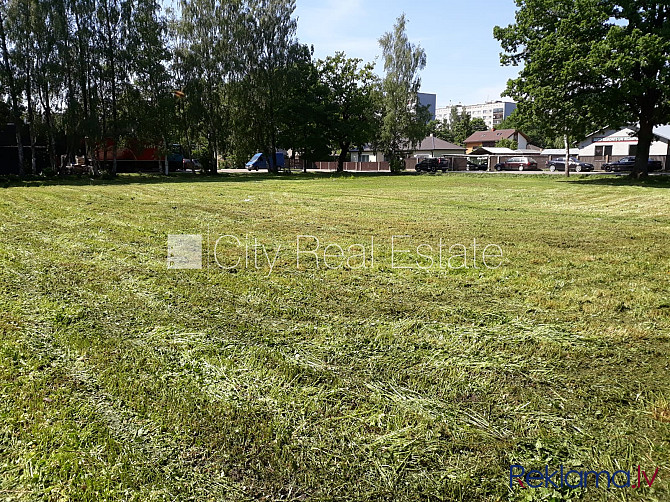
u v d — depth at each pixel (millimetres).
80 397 3264
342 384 3492
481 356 3967
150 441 2793
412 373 3678
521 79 26297
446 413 3131
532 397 3320
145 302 5289
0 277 6160
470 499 2385
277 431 2902
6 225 10297
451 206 14867
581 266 6996
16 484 2430
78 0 30516
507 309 5133
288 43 40219
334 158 55562
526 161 44281
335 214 12750
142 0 32500
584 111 24734
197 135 38844
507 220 11672
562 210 13789
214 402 3223
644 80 22531
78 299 5363
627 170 37062
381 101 47188
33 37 29312
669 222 11250
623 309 5109
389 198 17594
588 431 2938
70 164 33344
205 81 36844
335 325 4641
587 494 2426
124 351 4000
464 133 97500
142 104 32969
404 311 5055
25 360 3793
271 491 2420
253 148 41375
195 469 2566
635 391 3406
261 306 5176
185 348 4074
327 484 2471
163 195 17969
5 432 2836
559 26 24500
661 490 2453
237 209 13742
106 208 13484
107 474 2510
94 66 31484
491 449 2766
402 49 45625
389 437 2863
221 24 36938
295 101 41281
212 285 5965
